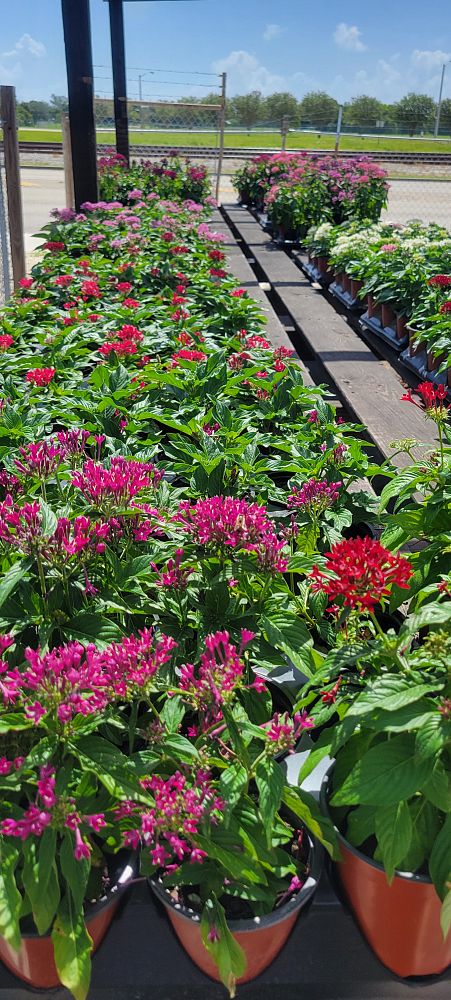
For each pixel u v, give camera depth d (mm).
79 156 10047
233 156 28219
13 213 8156
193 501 3148
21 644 2035
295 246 11969
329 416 3738
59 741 1637
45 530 1891
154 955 1763
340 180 13109
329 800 1793
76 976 1480
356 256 8328
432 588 1993
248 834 1660
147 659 1729
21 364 4605
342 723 1627
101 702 1619
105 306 6102
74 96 9742
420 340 5445
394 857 1549
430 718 1530
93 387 4168
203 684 1670
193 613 2158
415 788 1516
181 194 14695
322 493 2580
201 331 5484
